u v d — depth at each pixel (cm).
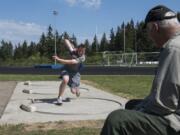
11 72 3719
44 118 959
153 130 390
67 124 867
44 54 8206
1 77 2533
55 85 1867
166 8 413
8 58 8938
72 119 942
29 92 1512
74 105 1182
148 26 417
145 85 1888
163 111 390
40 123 881
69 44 1226
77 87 1254
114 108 1123
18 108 1118
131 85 1891
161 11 408
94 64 5912
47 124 867
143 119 392
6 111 1067
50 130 809
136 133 394
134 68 4166
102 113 1032
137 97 1377
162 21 406
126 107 478
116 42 9919
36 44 9006
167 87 385
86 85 1873
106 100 1298
